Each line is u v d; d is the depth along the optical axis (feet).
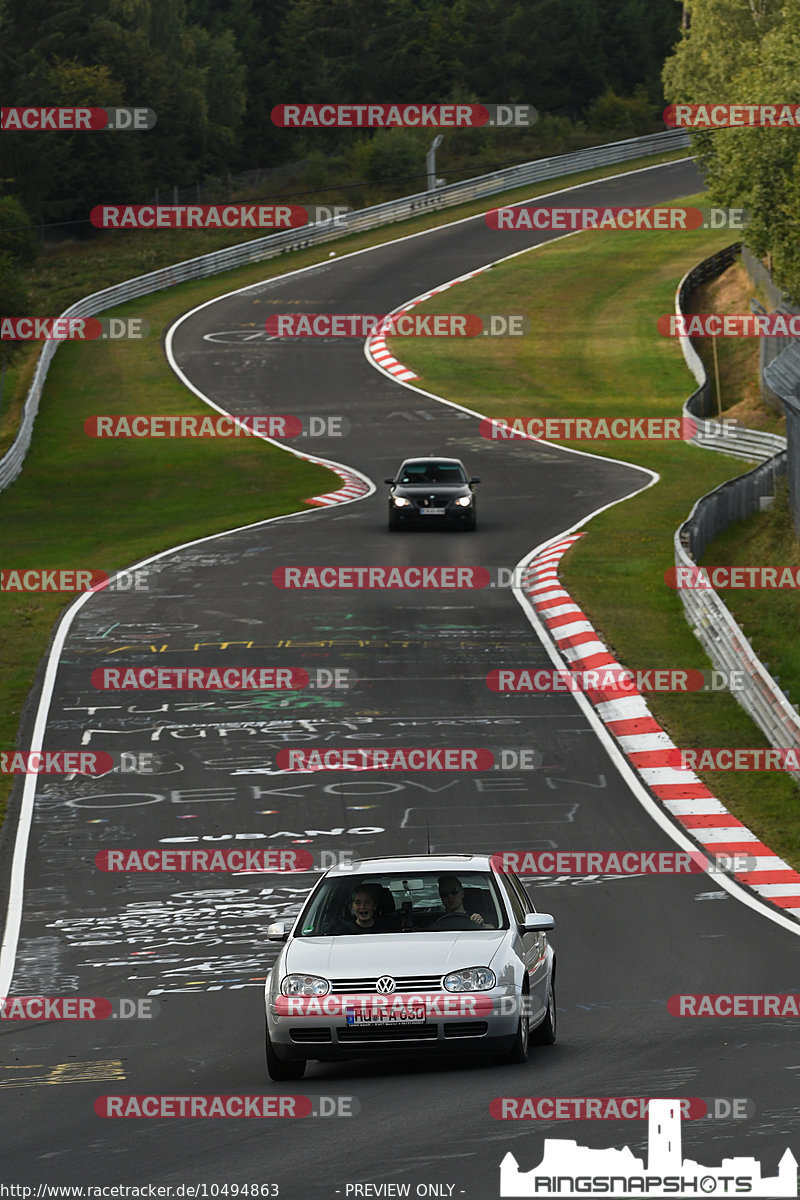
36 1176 98.94
